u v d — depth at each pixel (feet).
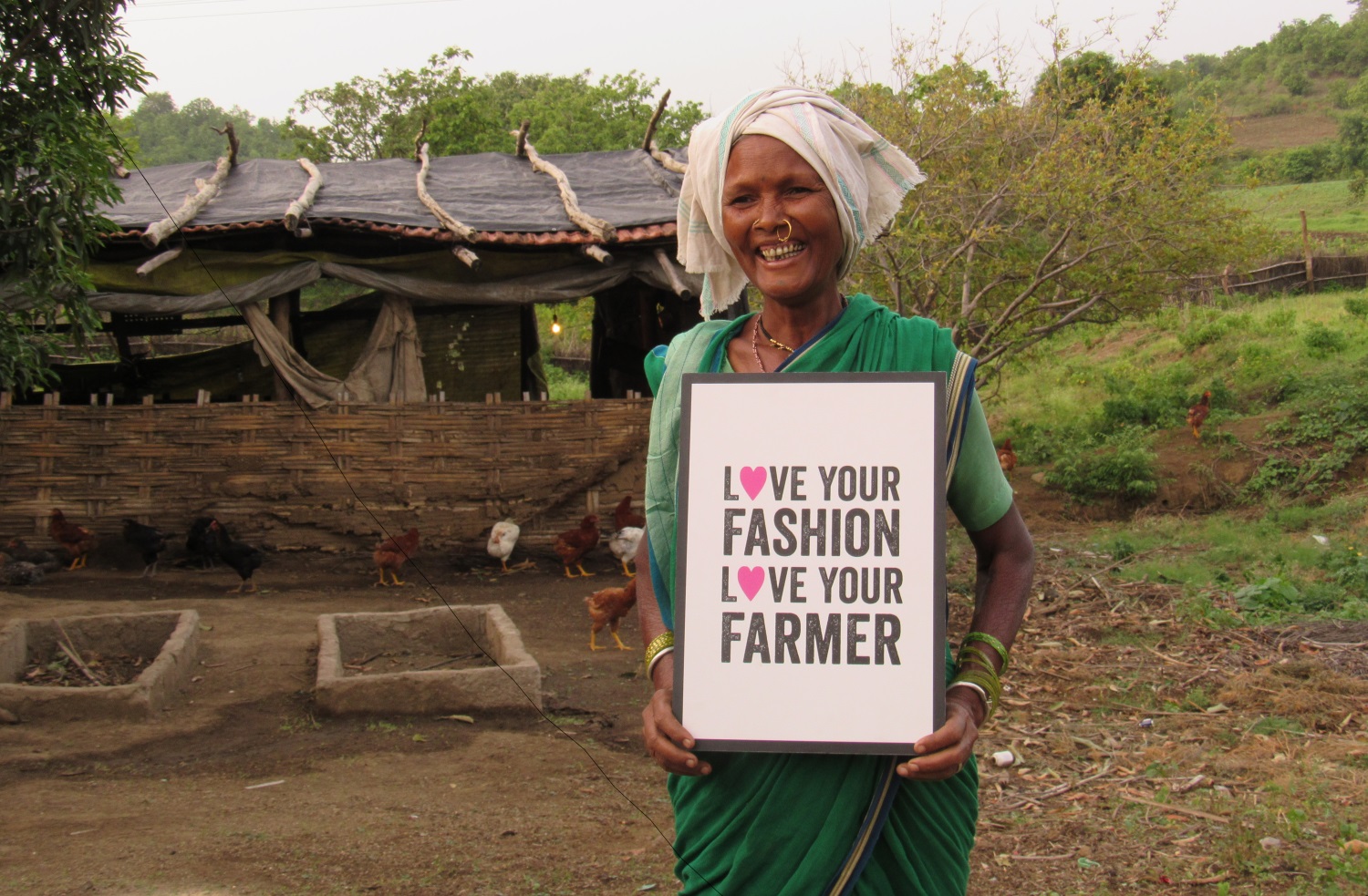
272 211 35.24
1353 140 163.53
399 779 15.43
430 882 11.55
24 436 34.37
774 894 4.89
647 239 35.14
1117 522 46.73
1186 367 63.82
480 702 19.15
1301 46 290.56
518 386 42.04
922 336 5.20
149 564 32.37
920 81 45.57
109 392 41.24
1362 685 22.24
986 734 19.79
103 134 19.66
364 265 35.24
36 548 34.12
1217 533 40.57
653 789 15.06
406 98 99.19
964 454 5.22
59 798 14.21
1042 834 14.83
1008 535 5.49
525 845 12.76
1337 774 17.40
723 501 4.83
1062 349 79.36
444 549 35.83
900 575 4.72
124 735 17.57
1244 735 19.56
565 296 36.68
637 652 24.54
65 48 18.71
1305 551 36.32
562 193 37.93
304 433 35.19
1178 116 71.56
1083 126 44.29
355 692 18.85
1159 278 47.24
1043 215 44.91
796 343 5.33
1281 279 84.28
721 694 4.74
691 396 4.91
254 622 25.25
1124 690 22.54
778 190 5.05
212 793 14.67
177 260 33.71
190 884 11.16
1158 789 16.53
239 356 41.81
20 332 23.57
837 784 4.89
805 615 4.74
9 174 18.86
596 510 37.11
